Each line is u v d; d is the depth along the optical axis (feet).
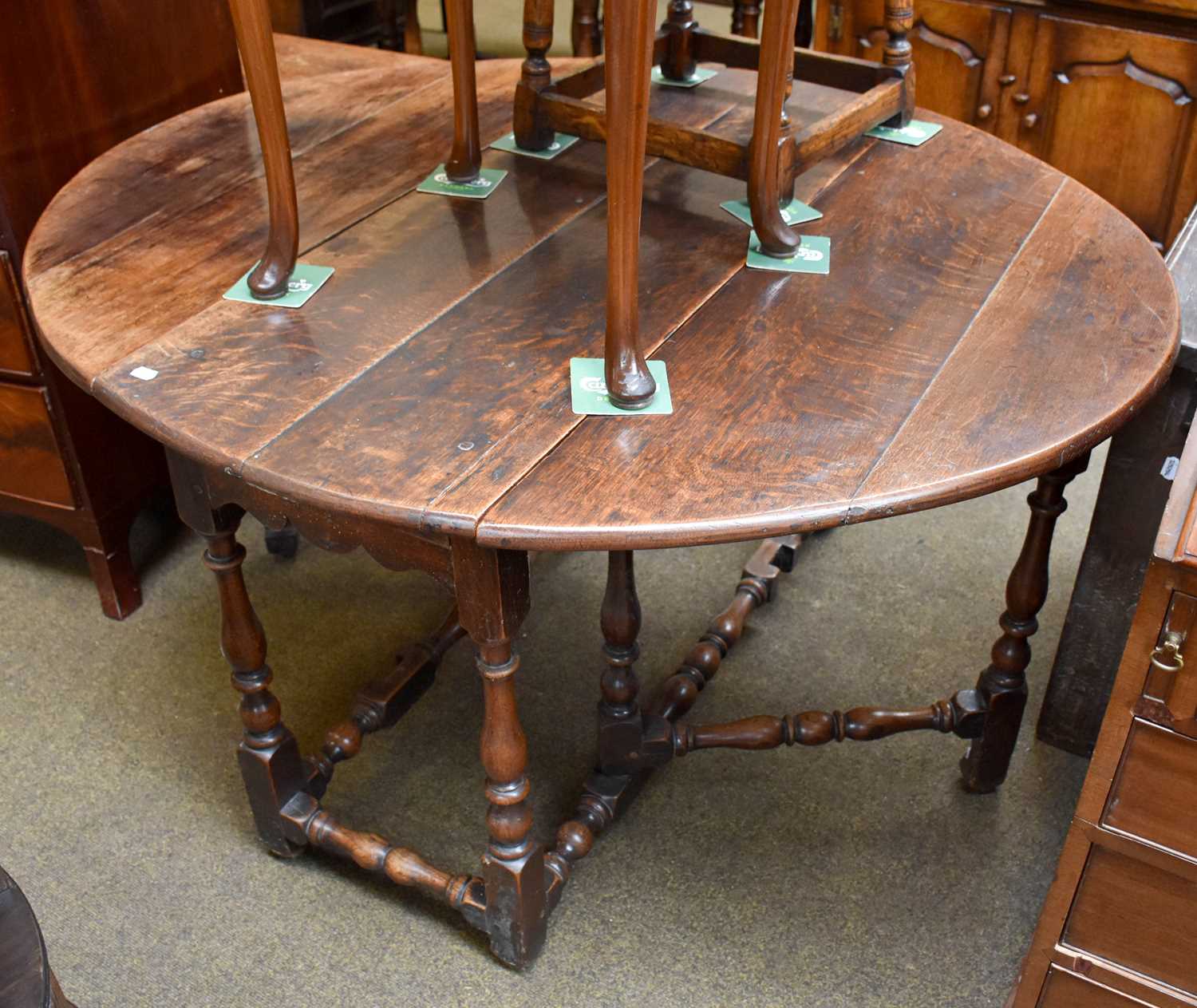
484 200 4.62
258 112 3.66
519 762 4.07
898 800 5.42
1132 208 7.90
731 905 4.96
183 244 4.31
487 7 9.64
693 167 4.49
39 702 5.95
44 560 6.90
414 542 3.61
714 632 5.81
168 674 6.12
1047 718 5.63
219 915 4.94
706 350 3.69
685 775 5.55
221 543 4.29
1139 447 4.69
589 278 4.09
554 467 3.21
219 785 5.51
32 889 5.02
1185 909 3.52
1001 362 3.60
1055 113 7.82
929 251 4.23
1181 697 3.13
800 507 3.04
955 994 4.62
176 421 3.38
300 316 3.88
